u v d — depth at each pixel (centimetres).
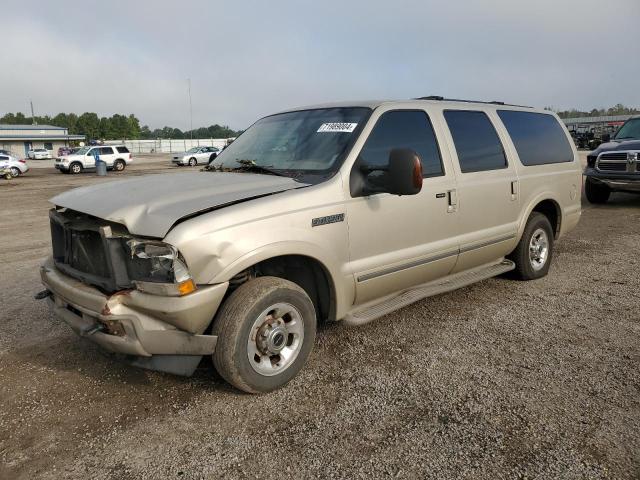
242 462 269
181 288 289
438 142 446
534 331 430
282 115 473
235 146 470
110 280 304
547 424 295
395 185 341
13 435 297
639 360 374
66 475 262
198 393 339
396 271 404
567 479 250
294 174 378
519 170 528
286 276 371
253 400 329
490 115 517
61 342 428
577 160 629
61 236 371
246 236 310
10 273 668
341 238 362
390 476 255
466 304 499
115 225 311
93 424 306
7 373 373
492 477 253
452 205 446
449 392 333
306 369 369
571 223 621
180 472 262
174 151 9056
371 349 400
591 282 566
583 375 352
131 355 319
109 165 3681
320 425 300
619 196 1291
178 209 305
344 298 372
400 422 301
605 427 291
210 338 310
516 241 532
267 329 328
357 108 417
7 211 1380
